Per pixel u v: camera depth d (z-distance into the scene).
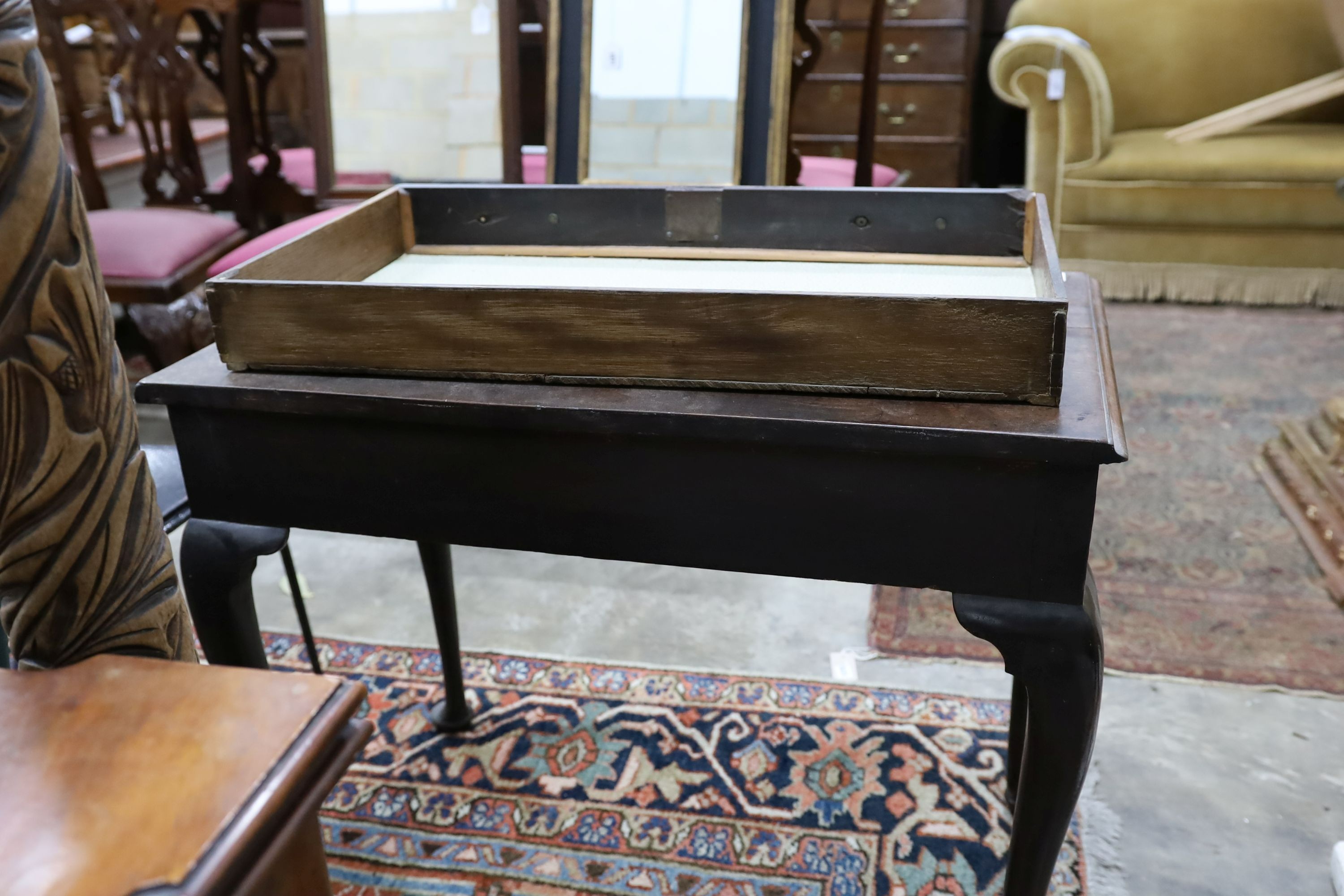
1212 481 2.44
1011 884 1.03
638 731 1.58
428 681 1.72
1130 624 1.88
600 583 2.03
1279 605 1.93
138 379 2.85
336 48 2.65
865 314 0.82
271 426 0.95
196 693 0.51
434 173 2.64
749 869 1.33
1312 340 3.34
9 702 0.50
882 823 1.40
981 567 0.86
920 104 4.36
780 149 2.34
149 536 0.58
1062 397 0.85
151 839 0.43
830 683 1.69
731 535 0.90
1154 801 1.45
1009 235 1.19
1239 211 3.58
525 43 3.55
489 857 1.35
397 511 0.96
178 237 2.60
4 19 0.47
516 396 0.88
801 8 2.31
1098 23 4.05
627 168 2.43
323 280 1.09
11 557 0.53
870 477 0.84
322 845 0.54
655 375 0.88
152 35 2.89
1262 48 3.98
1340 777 1.49
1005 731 1.57
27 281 0.49
